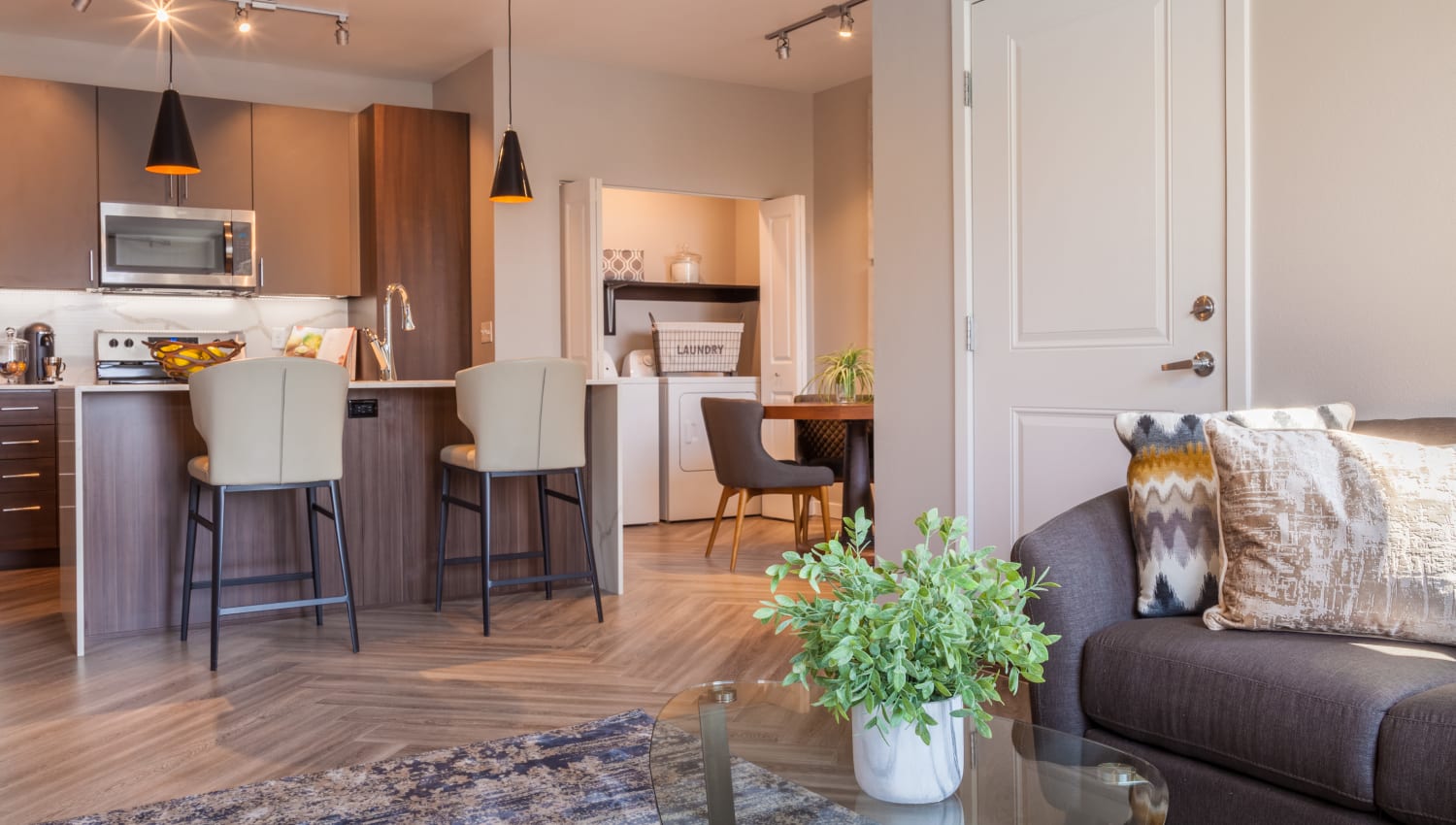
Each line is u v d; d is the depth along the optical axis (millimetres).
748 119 7047
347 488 4348
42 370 5730
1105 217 2969
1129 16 2902
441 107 6777
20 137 5570
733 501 7086
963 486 3361
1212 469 2191
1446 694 1595
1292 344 2584
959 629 1427
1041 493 3146
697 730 1695
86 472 3912
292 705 3086
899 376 3600
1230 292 2691
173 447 4047
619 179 6562
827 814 1409
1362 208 2451
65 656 3629
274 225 6191
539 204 6285
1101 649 1999
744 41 6051
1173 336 2822
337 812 2320
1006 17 3225
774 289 7086
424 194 6227
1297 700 1695
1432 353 2344
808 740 1640
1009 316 3232
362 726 2893
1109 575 2137
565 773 2537
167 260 5918
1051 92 3102
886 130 3627
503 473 4008
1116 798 1423
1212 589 2135
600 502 4746
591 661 3543
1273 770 1718
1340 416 2234
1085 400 3023
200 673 3422
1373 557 1866
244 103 6098
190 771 2572
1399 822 1579
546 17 5605
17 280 5578
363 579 4387
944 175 3422
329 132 6336
